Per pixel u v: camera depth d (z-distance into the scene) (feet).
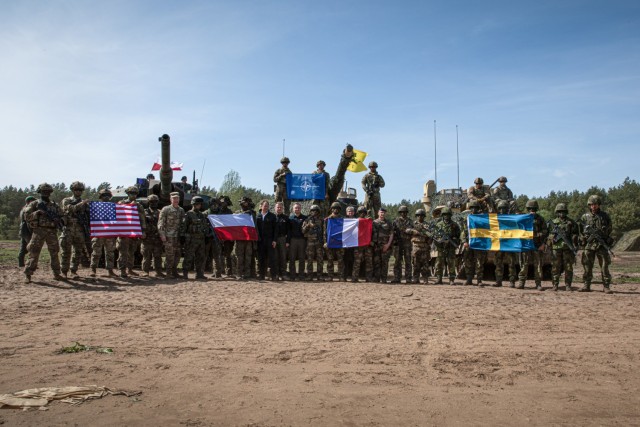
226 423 15.44
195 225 52.39
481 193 62.54
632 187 295.07
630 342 26.30
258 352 23.50
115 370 20.35
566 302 39.78
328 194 66.59
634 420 16.21
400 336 27.09
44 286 43.50
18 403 16.34
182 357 22.47
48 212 45.11
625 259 106.73
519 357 23.22
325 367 21.35
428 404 17.37
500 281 51.60
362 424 15.60
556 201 270.46
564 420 16.15
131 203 51.57
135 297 39.11
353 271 54.54
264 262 54.65
